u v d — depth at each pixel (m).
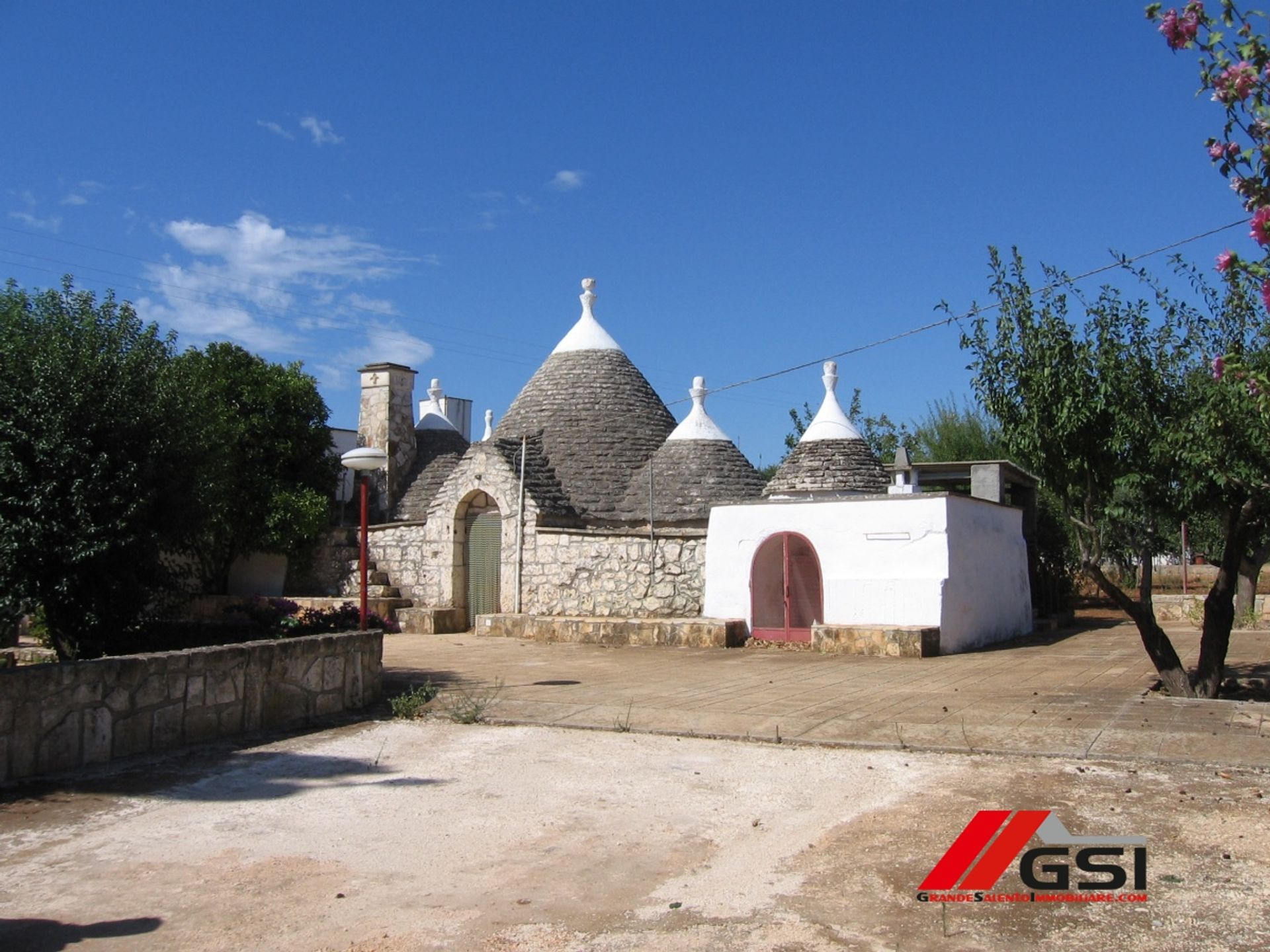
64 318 10.84
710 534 18.16
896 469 19.73
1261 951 4.32
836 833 6.04
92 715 7.76
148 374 11.07
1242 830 5.84
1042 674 12.47
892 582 16.33
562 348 24.58
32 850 5.86
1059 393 10.50
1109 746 7.91
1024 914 4.78
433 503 22.19
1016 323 10.82
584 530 20.09
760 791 7.04
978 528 17.62
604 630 17.80
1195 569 35.38
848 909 4.88
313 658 9.98
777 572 17.41
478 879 5.38
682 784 7.26
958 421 34.62
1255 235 4.67
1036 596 22.88
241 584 23.77
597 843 5.95
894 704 10.12
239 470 22.05
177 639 12.05
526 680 12.50
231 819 6.48
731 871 5.45
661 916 4.84
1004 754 7.88
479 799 6.95
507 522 21.08
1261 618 21.16
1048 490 11.54
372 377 25.22
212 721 8.77
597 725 9.41
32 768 7.33
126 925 4.78
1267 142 5.01
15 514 10.02
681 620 17.38
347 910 4.95
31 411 10.15
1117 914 4.75
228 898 5.12
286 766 7.91
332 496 24.59
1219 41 5.14
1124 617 24.34
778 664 14.26
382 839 6.07
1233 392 9.63
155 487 10.94
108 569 10.62
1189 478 10.22
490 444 21.56
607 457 22.58
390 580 22.70
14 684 7.23
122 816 6.54
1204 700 9.77
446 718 9.95
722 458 21.67
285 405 23.27
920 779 7.21
